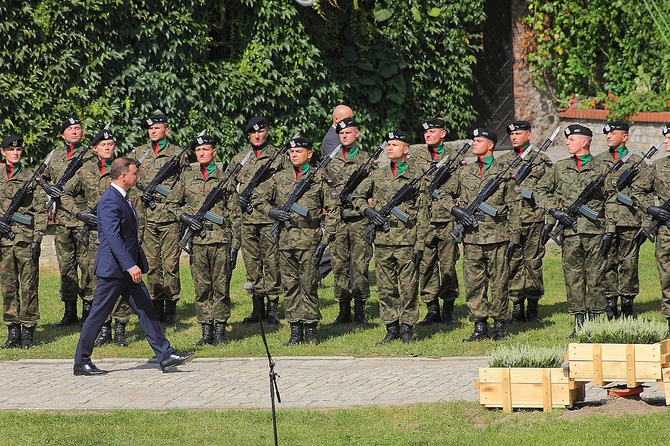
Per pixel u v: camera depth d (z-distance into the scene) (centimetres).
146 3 3139
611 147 2231
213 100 3253
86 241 2248
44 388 1866
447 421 1568
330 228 2114
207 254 2141
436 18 3509
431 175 2208
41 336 2291
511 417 1568
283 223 2117
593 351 1560
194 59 3228
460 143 3341
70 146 2358
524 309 2325
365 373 1884
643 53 3491
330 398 1733
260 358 2033
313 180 2127
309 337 2145
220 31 3347
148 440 1540
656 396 1648
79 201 2309
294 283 2128
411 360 1977
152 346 1939
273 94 3309
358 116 3453
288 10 3275
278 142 3334
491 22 3672
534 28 3600
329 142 2505
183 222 2145
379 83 3469
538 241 2259
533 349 1656
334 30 3425
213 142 2183
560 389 1578
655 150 2162
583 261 2109
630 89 3512
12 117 3022
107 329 2203
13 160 2188
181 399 1762
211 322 2158
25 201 2184
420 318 2358
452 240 2270
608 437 1436
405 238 2075
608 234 2091
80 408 1733
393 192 2084
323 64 3384
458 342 2100
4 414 1684
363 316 2339
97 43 3092
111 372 1964
